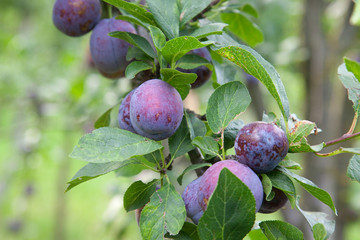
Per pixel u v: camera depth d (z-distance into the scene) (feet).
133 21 2.37
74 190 11.00
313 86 4.62
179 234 2.16
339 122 5.06
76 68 5.81
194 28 2.49
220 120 2.21
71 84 5.04
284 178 2.16
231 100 2.22
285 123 2.20
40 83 6.11
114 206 4.26
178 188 4.07
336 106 5.12
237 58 2.14
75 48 6.07
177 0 2.36
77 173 2.21
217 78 2.55
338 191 5.28
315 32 4.58
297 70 5.40
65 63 6.14
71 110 5.23
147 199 2.26
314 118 4.61
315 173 4.49
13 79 6.10
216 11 2.78
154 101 2.17
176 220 2.09
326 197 2.12
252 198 1.98
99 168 2.22
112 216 4.23
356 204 5.32
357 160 2.24
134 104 2.19
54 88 5.74
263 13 5.48
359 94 2.27
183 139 2.30
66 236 8.23
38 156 6.55
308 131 2.19
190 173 4.25
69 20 2.73
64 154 6.88
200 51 2.49
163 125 2.17
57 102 5.86
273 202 2.23
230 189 1.97
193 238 2.20
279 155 2.12
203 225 2.00
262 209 2.26
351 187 5.46
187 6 2.35
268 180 2.12
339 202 5.35
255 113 4.58
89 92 4.72
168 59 2.22
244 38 2.96
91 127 4.80
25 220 8.39
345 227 5.46
